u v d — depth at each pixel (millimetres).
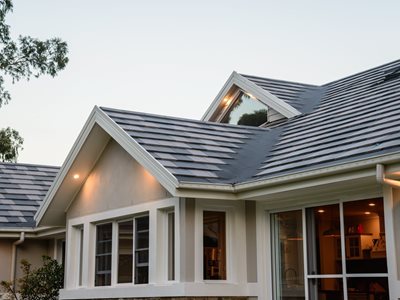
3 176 19812
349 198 10391
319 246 10844
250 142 13703
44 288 15742
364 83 15344
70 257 14680
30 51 21781
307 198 11078
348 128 11594
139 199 12562
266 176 10797
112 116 12938
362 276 10016
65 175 14250
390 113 11258
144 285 11914
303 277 11055
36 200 18859
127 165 13109
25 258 17938
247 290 11680
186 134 13164
